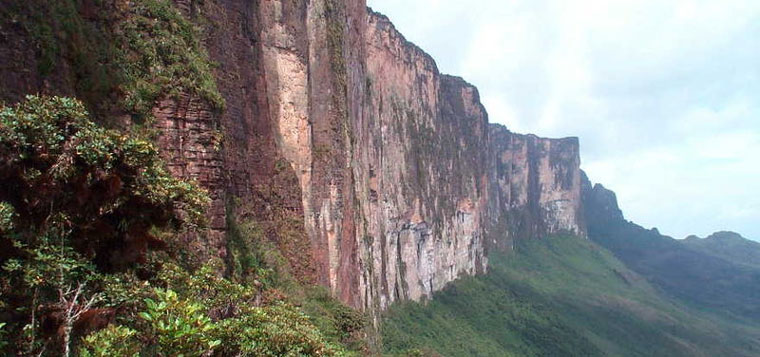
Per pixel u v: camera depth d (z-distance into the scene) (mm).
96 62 14789
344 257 36719
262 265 24594
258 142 28922
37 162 8891
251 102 28375
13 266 8297
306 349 13453
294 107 32781
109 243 10000
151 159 10250
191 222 11648
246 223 25141
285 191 30703
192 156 16906
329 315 27625
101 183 9547
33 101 9141
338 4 39750
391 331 55812
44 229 8922
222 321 11859
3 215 8234
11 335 8352
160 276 11766
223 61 25094
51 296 9164
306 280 29953
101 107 14719
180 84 17109
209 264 14531
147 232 10922
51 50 12750
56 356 8578
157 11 17969
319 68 36156
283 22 32469
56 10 13508
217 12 24938
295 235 30375
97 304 9547
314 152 34750
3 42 11453
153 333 9633
